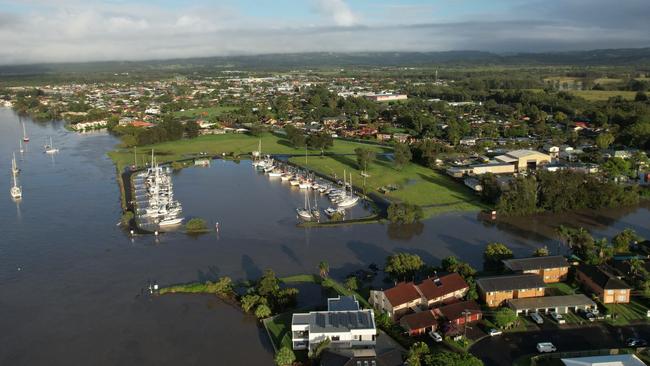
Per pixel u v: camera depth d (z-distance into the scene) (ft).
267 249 545.44
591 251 491.72
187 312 413.80
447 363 311.68
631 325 379.14
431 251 537.65
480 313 387.34
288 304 416.05
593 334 367.86
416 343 337.93
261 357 351.87
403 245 554.87
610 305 408.26
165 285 461.37
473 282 427.74
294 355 340.18
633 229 600.39
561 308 396.78
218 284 443.32
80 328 393.29
